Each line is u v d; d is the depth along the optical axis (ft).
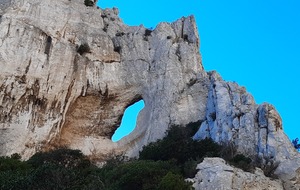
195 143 146.51
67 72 192.44
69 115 189.37
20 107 176.35
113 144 187.62
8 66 179.73
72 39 205.46
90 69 200.44
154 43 215.92
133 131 190.70
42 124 178.09
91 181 117.60
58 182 111.65
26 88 179.83
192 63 203.00
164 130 176.96
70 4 219.00
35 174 113.29
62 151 152.15
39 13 203.62
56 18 206.49
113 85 200.34
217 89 172.55
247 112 153.28
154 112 186.60
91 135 189.88
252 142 143.95
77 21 213.66
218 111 162.40
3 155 161.89
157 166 127.34
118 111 197.98
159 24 223.51
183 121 178.19
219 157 135.54
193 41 213.25
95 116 193.98
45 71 187.11
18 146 167.43
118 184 120.57
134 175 120.78
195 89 188.65
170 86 191.31
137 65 207.31
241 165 129.49
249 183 121.90
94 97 196.54
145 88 199.82
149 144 159.02
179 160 144.25
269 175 131.54
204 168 125.70
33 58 186.80
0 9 203.41
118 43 217.77
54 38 198.29
